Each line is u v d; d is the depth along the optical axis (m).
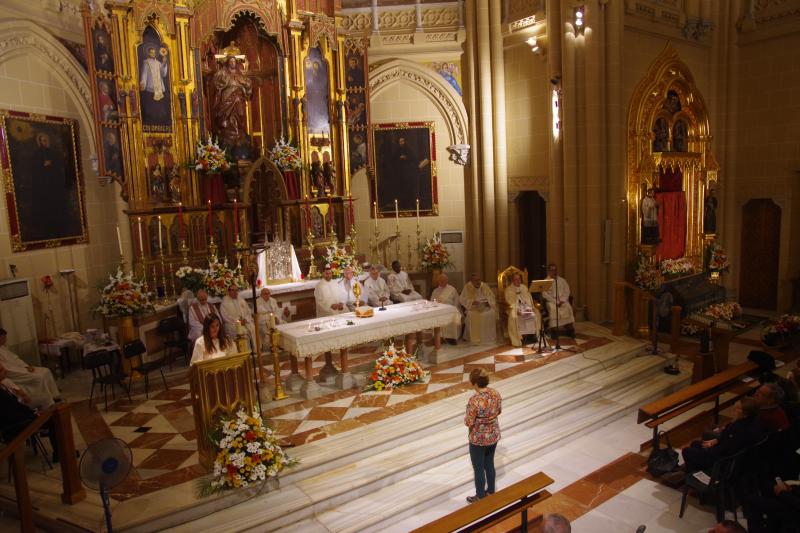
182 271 12.29
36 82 11.92
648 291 13.92
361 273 14.20
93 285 13.16
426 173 16.88
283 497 7.22
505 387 10.14
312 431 8.61
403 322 10.55
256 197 14.34
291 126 14.80
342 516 7.13
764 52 15.80
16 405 7.59
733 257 17.03
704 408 10.34
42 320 11.78
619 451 8.89
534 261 17.48
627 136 14.15
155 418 9.22
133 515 6.55
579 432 9.42
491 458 7.29
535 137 15.56
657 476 8.02
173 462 7.75
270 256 13.60
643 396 10.54
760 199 16.47
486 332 12.64
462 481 7.86
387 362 10.34
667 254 15.69
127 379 10.59
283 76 14.62
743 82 16.30
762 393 6.82
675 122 15.64
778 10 15.36
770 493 6.50
